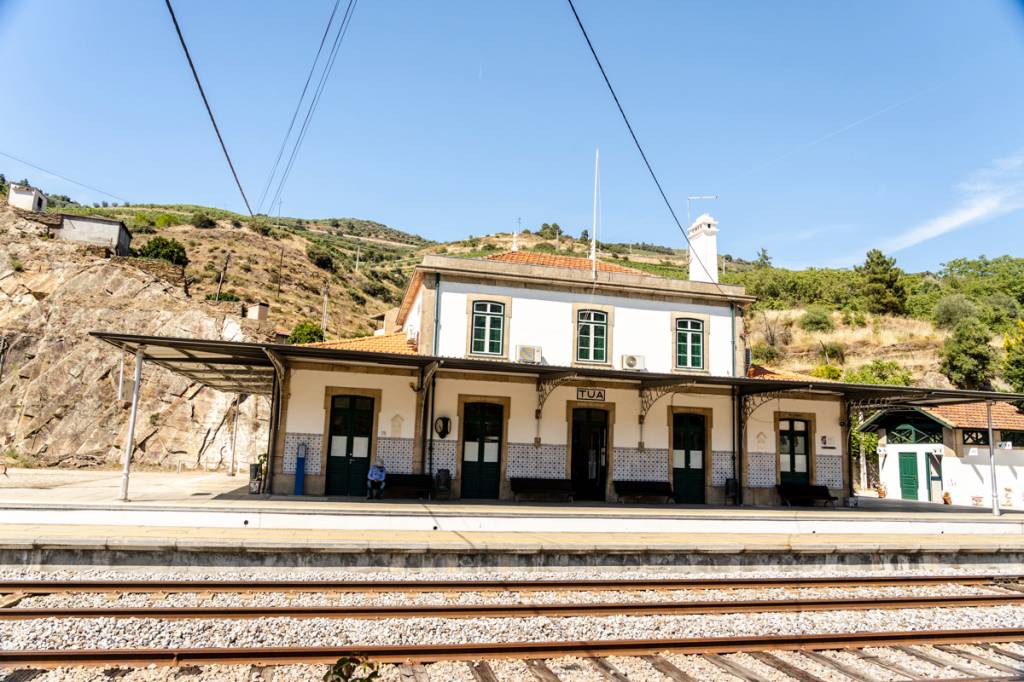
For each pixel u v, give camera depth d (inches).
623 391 872.9
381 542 458.3
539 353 845.8
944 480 1058.7
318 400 776.9
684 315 911.0
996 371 1881.2
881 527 653.3
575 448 858.8
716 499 882.1
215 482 984.3
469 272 836.6
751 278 2960.1
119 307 1555.1
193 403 1437.0
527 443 828.0
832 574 520.4
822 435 930.1
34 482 922.7
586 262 1005.2
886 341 2170.3
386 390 796.0
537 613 353.4
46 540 420.2
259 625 314.3
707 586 439.2
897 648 317.7
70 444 1346.0
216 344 604.1
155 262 1718.8
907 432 1154.0
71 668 257.0
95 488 807.1
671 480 868.0
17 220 1772.9
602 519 589.0
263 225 3796.8
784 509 815.7
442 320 828.0
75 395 1393.9
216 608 329.4
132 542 427.2
